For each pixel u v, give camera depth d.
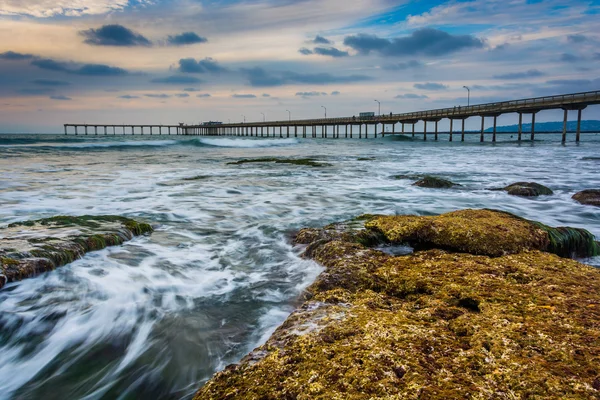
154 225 8.46
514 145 50.47
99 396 3.34
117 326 4.29
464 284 4.17
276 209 10.44
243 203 11.18
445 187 13.95
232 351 3.87
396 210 10.43
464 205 11.09
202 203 11.12
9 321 4.28
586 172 19.78
